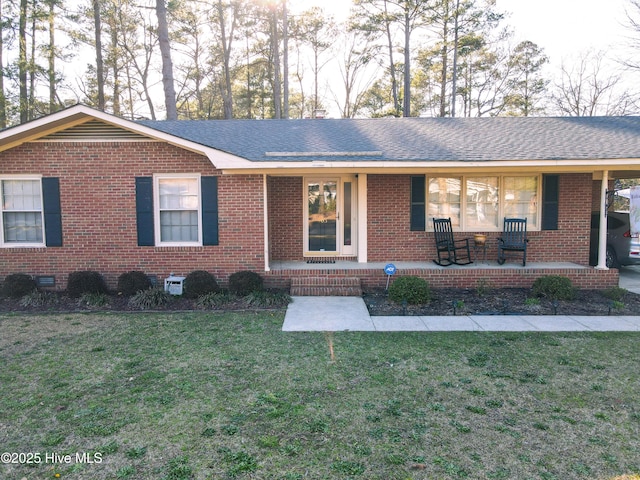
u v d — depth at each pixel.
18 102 20.48
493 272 9.43
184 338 6.26
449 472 3.18
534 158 8.83
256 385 4.66
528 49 28.75
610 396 4.40
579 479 3.10
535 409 4.14
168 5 20.55
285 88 26.27
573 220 10.55
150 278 9.34
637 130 10.69
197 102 33.22
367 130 11.43
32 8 20.52
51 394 4.44
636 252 11.94
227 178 9.27
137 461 3.32
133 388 4.57
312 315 7.52
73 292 8.59
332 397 4.38
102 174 9.18
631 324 6.98
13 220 9.33
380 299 8.60
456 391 4.52
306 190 10.91
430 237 10.64
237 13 27.64
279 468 3.23
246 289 8.66
